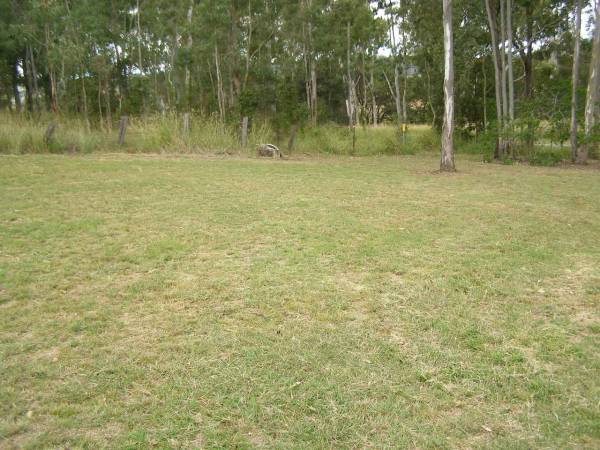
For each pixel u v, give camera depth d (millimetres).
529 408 2963
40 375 3238
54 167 12203
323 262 5551
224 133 19219
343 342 3709
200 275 5086
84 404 2951
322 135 21266
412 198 9789
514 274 5262
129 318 4082
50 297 4477
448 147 14867
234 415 2861
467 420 2850
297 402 2980
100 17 25938
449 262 5613
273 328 3926
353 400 3014
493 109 23406
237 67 24016
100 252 5746
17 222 6973
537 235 6938
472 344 3699
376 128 28562
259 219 7547
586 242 6602
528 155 19531
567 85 19031
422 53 28453
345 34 28250
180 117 19328
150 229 6824
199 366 3357
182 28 26828
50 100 34844
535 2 22312
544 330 3955
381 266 5434
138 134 18656
